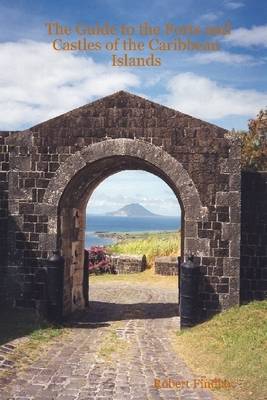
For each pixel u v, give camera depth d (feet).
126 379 28.35
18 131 45.75
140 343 37.76
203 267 42.65
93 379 28.30
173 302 59.93
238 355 31.12
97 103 44.11
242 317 39.29
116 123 43.83
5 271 45.44
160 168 43.11
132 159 45.62
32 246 44.73
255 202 43.73
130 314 51.24
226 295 42.37
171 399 24.82
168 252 93.35
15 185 44.98
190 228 42.75
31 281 44.68
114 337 39.70
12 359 31.27
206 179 42.73
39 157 44.75
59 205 44.57
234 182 42.55
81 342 37.73
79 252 52.95
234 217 42.45
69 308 49.06
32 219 44.75
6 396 24.85
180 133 43.09
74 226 50.72
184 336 39.27
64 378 28.35
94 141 44.06
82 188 50.03
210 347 34.50
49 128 44.68
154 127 43.34
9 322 40.96
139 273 86.38
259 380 26.17
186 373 29.58
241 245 43.45
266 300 42.80
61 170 44.45
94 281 78.89
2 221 45.83
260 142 72.79
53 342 37.17
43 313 44.34
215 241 42.55
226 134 42.78
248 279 43.45
